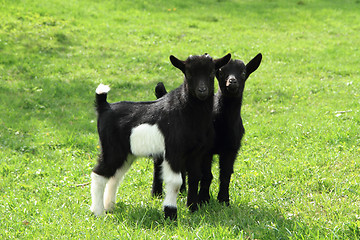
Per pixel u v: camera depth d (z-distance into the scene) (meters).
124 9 23.66
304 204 6.21
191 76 5.55
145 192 7.19
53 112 12.24
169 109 5.80
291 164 7.88
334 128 9.61
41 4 21.62
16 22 19.11
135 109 6.14
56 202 6.59
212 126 5.95
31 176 7.93
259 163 8.23
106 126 6.12
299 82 14.77
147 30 20.38
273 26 22.80
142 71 16.08
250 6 26.69
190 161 5.95
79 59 16.78
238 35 20.83
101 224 5.65
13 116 11.59
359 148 8.30
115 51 17.89
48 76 14.92
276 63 17.23
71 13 21.45
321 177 7.20
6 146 9.55
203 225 5.28
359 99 12.31
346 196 6.41
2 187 7.34
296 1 28.14
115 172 6.20
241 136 6.44
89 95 13.70
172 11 24.30
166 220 5.67
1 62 15.57
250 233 5.15
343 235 5.05
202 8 25.42
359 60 17.34
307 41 20.30
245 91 14.12
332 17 24.58
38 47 17.34
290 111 12.20
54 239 5.21
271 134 10.27
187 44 19.05
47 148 9.55
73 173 8.12
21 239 5.26
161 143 5.82
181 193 7.03
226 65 6.19
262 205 6.28
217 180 7.50
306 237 4.95
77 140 10.09
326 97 13.04
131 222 5.78
